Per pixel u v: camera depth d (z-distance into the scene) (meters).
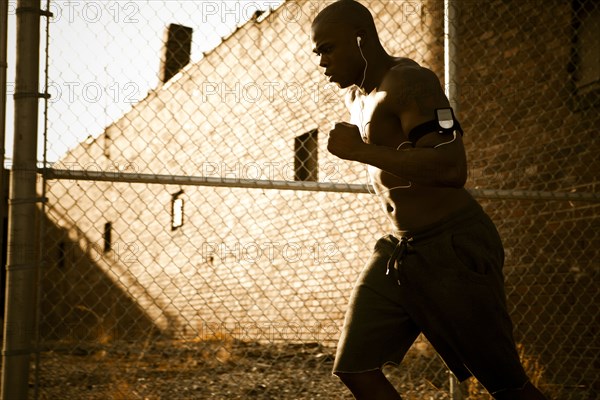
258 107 12.23
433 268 2.22
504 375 2.21
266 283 11.34
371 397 2.23
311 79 10.62
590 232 5.77
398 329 2.30
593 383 5.24
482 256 2.22
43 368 5.75
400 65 2.22
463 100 7.11
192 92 14.75
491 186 6.74
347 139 2.05
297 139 11.10
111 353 7.19
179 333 10.73
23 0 2.90
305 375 5.99
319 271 9.88
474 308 2.19
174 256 14.75
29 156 2.84
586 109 5.91
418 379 5.35
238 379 5.80
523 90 6.51
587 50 6.00
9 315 2.78
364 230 9.01
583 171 5.88
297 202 10.66
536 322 6.16
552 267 6.06
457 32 3.57
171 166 15.38
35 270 2.83
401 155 2.00
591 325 5.65
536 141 6.33
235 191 12.73
